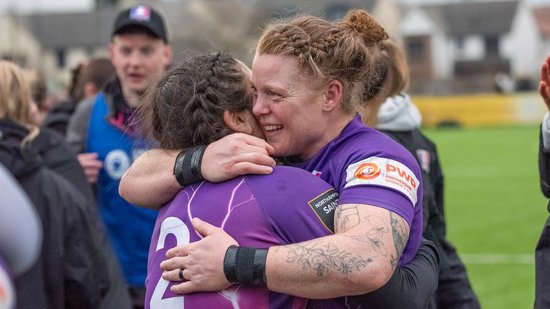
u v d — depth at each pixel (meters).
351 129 2.76
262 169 2.61
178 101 2.75
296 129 2.70
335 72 2.69
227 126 2.75
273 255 2.46
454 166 21.56
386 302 2.55
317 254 2.42
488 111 38.06
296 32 2.68
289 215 2.55
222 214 2.59
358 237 2.44
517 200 15.25
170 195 2.78
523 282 8.87
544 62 3.42
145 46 5.58
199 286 2.53
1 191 1.82
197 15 55.12
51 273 3.91
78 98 7.08
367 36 2.80
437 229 4.15
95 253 4.08
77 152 5.40
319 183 2.63
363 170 2.59
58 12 77.94
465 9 75.12
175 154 2.79
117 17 5.73
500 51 73.88
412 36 72.94
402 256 2.69
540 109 37.59
